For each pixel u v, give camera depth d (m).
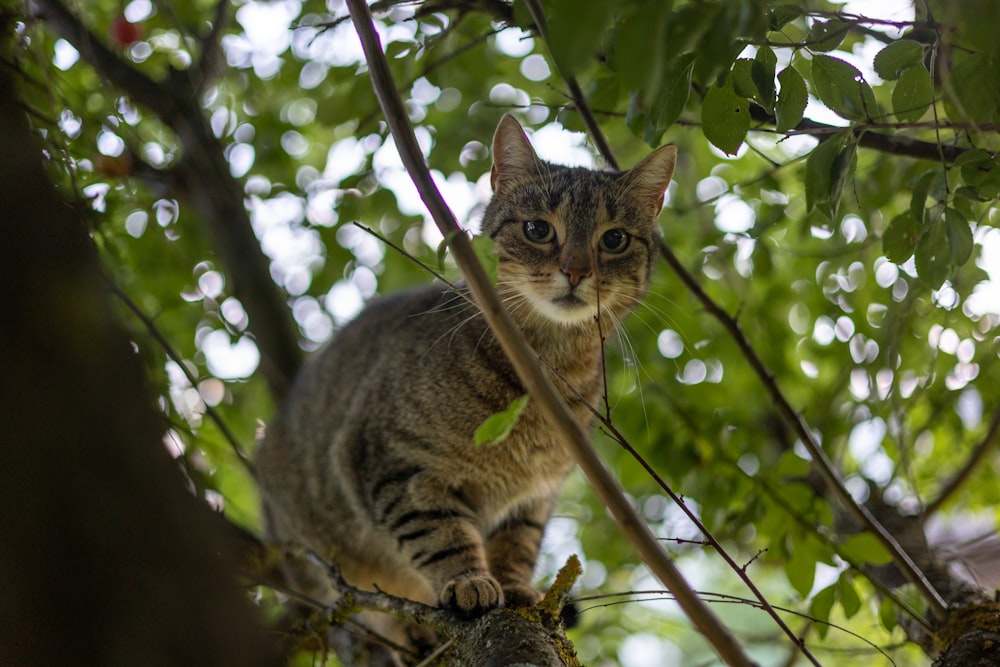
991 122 2.70
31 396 1.75
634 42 1.67
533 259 3.95
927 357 4.38
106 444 1.81
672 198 5.54
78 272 1.92
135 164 4.62
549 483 3.99
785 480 4.15
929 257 2.85
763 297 5.41
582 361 4.04
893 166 3.96
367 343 4.25
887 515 4.16
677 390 5.04
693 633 6.34
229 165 5.50
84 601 1.72
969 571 3.84
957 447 4.82
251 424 5.46
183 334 5.26
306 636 3.14
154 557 1.79
